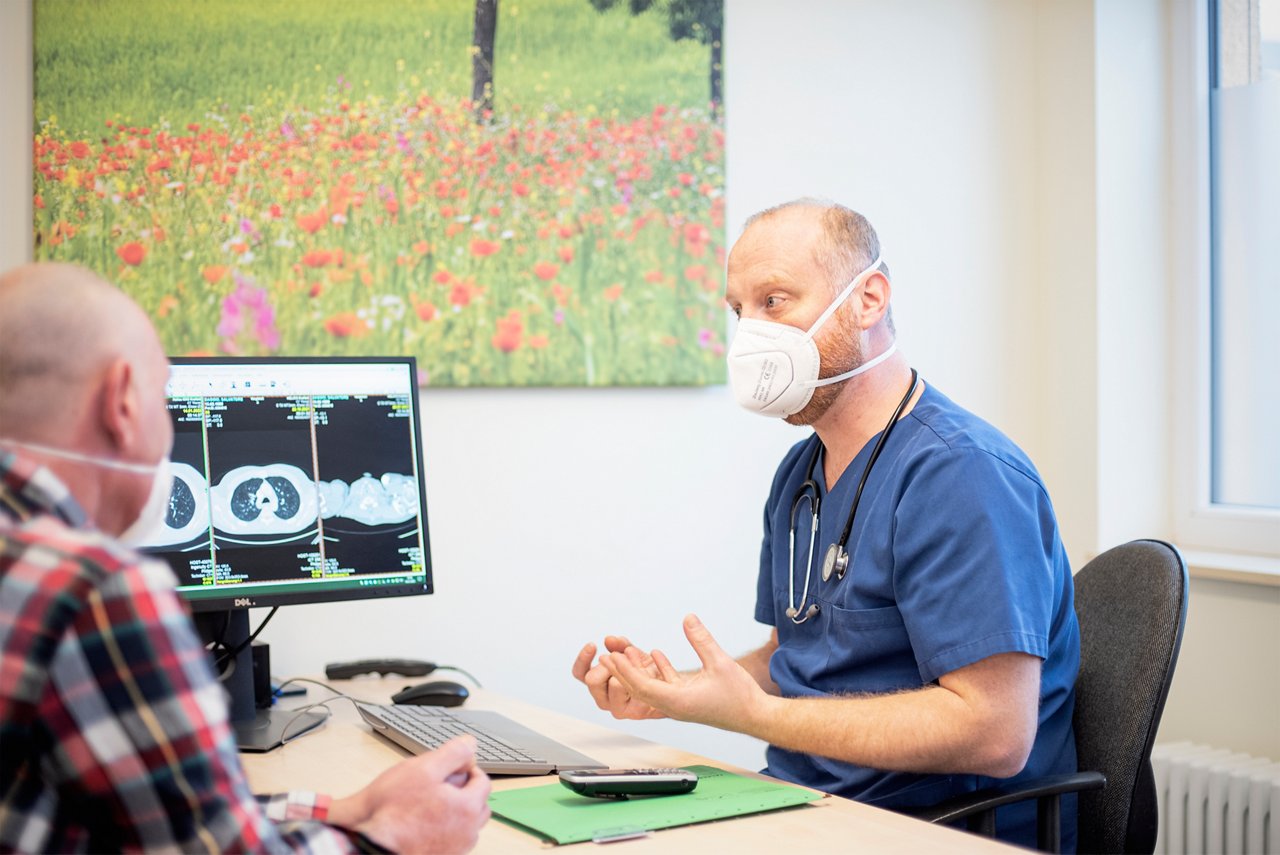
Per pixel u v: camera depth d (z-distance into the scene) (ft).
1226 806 7.12
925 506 4.37
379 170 7.05
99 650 2.14
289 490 4.97
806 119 8.11
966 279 8.58
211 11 6.82
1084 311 8.46
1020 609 4.13
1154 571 4.77
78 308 2.42
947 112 8.52
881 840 3.30
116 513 2.56
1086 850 4.66
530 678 7.39
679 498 7.76
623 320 7.48
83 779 2.15
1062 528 8.64
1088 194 8.42
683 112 7.59
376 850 2.81
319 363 5.08
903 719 4.06
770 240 4.88
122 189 6.70
